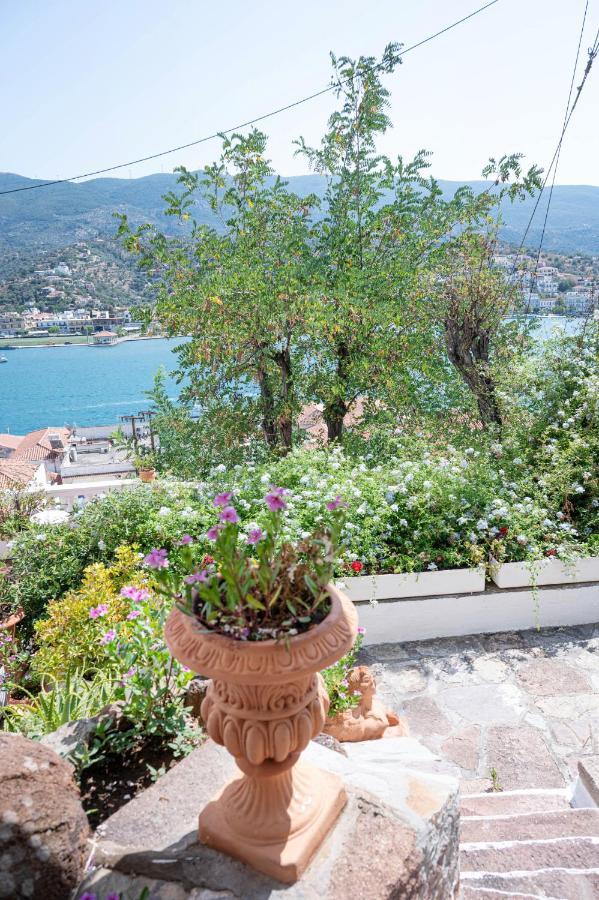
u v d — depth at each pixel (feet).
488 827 9.11
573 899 7.17
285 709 5.30
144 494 21.44
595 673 15.79
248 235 31.81
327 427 36.14
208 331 29.32
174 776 7.16
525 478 22.22
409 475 20.18
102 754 8.23
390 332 30.71
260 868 5.49
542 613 18.16
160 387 36.27
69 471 135.33
